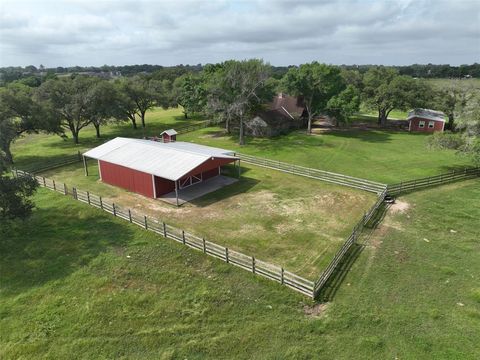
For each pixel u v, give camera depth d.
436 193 27.05
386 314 13.84
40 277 16.70
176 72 115.31
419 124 54.12
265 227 21.50
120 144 30.98
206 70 52.50
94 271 17.05
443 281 15.94
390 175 31.72
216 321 13.72
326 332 13.02
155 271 16.97
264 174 32.03
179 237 19.58
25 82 102.06
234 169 33.53
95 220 22.52
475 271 16.69
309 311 14.18
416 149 41.91
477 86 51.00
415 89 55.06
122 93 52.31
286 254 18.45
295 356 12.03
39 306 14.68
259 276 16.41
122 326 13.52
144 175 26.23
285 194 26.94
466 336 12.66
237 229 21.23
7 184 19.58
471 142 28.88
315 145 43.69
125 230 21.11
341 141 46.16
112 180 29.16
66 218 22.89
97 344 12.73
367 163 35.75
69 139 49.81
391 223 21.92
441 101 52.44
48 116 38.28
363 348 12.23
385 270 16.83
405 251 18.53
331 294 15.12
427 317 13.64
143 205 24.95
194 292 15.41
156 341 12.81
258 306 14.49
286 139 47.12
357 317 13.71
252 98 45.56
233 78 42.62
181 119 68.44
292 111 56.72
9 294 15.53
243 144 44.22
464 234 20.36
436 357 11.78
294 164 35.22
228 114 44.06
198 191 27.59
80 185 29.30
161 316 14.01
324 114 51.34
